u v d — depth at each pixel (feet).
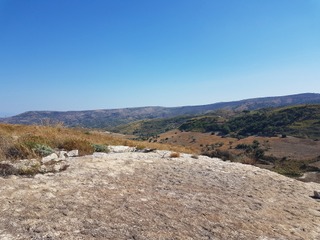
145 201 27.12
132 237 20.16
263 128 472.03
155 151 57.11
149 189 30.89
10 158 37.27
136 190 29.94
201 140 474.90
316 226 27.86
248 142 396.16
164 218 24.00
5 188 25.55
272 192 37.11
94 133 87.04
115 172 35.50
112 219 22.36
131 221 22.56
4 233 18.15
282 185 41.83
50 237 18.45
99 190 28.30
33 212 21.58
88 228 20.39
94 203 24.90
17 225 19.38
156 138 537.65
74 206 23.66
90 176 32.48
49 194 25.43
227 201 30.55
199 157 55.88
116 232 20.48
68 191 26.86
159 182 34.09
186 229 22.65
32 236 18.29
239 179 41.22
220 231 23.17
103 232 20.17
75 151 45.47
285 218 28.55
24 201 23.36
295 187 41.93
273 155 274.36
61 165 35.09
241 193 34.37
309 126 427.74
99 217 22.36
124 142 77.36
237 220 25.85
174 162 46.39
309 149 313.94
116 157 44.29
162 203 27.25
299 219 28.94
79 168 35.06
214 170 44.73
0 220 19.76
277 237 23.80
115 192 28.40
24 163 34.40
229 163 52.47
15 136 52.26
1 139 42.24
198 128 566.77
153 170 39.37
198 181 36.91
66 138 54.34
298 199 36.14
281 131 430.20
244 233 23.49
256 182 41.09
